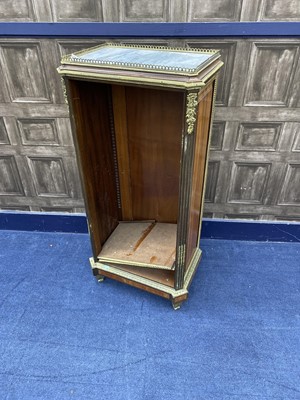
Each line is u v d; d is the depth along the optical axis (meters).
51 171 1.49
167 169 1.27
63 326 1.18
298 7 1.05
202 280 1.37
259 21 1.08
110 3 1.09
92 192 1.18
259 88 1.19
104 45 1.12
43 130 1.37
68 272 1.42
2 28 1.13
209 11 1.08
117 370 1.03
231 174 1.40
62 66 0.91
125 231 1.40
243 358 1.06
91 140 1.11
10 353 1.08
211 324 1.18
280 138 1.29
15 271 1.42
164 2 1.07
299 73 1.15
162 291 1.19
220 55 1.04
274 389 0.98
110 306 1.26
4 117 1.34
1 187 1.56
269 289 1.32
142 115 1.18
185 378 1.01
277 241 1.58
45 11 1.12
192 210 1.10
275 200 1.46
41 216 1.62
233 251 1.53
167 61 0.88
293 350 1.09
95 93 1.08
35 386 0.99
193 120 0.82
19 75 1.24
